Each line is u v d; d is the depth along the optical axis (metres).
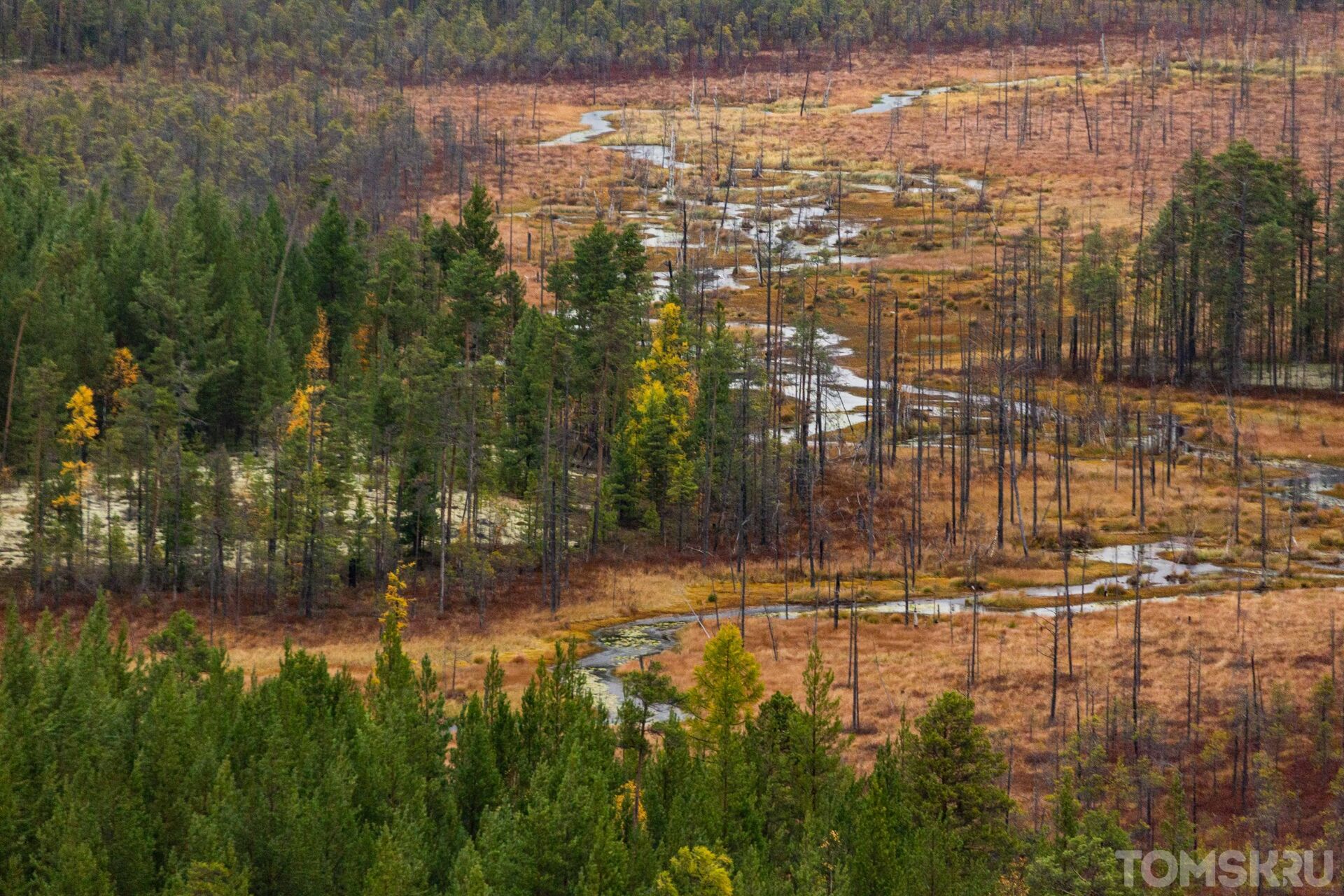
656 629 80.38
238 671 52.66
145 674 53.19
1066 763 56.12
